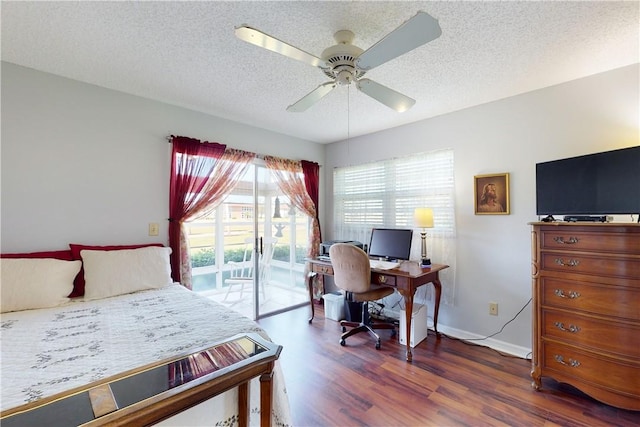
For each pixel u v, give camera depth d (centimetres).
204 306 185
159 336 141
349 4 140
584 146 215
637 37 165
